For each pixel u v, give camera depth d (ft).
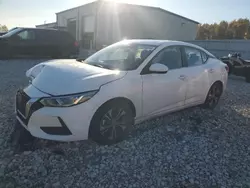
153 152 10.71
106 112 10.40
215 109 17.08
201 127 13.69
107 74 10.80
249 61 32.83
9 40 42.83
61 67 11.65
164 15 81.05
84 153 10.30
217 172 9.57
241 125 14.49
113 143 11.02
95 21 69.77
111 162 9.80
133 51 13.06
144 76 11.70
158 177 9.08
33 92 10.16
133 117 11.71
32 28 45.60
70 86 9.84
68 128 9.64
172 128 13.21
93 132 10.27
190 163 10.08
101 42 71.05
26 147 10.39
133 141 11.51
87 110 9.81
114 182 8.67
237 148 11.57
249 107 18.25
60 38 48.60
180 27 86.07
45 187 8.23
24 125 10.38
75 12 78.64
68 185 8.39
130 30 75.05
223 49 57.52
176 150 11.01
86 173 9.06
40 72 11.78
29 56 46.62
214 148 11.42
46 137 9.73
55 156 9.95
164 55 13.09
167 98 12.90
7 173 8.79
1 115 13.65
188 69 14.26
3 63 37.47
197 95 15.11
